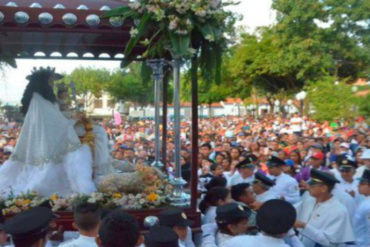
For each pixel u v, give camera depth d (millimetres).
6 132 16531
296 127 25719
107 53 8102
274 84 46250
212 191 5699
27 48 7562
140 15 5328
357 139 14328
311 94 29875
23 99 6637
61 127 6398
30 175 6238
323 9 37969
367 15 37469
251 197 5641
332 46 38156
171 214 4547
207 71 5570
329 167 10570
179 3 5086
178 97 6520
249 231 4961
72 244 3795
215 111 74500
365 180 6082
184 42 5176
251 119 41312
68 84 6949
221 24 5324
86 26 5379
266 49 42531
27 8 5195
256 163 9961
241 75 45406
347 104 27734
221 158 10086
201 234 5520
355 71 41125
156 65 7871
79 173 6105
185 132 20812
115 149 12477
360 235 5789
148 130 21500
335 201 5414
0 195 5801
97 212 3902
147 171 6320
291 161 9664
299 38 38531
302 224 5211
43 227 3191
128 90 32031
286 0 38375
